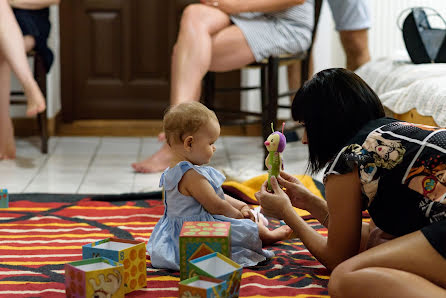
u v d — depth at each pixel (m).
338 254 1.56
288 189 1.86
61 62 4.50
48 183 2.99
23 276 1.74
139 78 4.59
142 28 4.51
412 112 2.70
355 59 3.90
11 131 3.49
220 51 3.17
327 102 1.53
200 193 1.85
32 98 3.22
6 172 3.19
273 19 3.28
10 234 2.14
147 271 1.81
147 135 4.25
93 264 1.57
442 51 3.04
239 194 2.55
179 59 3.12
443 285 1.35
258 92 4.41
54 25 4.20
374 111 1.56
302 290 1.63
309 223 2.28
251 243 1.87
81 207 2.51
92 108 4.60
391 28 4.13
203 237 1.62
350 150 1.49
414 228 1.46
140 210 2.48
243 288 1.63
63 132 4.29
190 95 3.09
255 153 3.71
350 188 1.49
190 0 4.45
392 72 3.10
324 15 4.35
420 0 3.93
